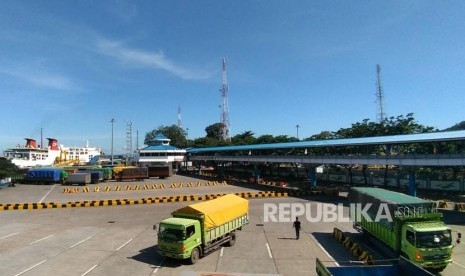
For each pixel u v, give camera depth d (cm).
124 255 2448
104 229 3256
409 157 4222
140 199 5162
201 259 2347
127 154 14475
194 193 6041
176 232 2222
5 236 3000
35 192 6425
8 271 2138
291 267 2184
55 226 3394
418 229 1981
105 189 6844
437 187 5744
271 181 8112
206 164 13612
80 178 7756
